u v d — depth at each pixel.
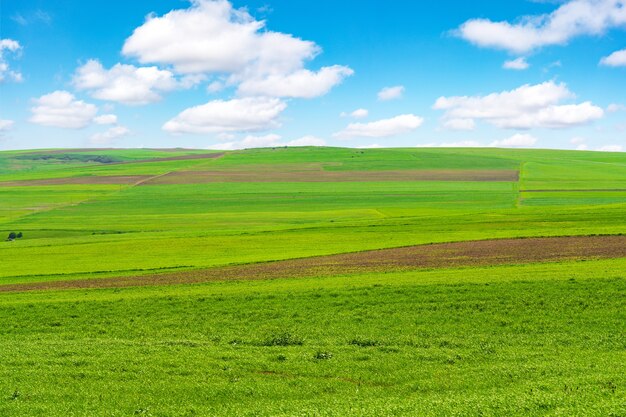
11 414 24.38
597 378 25.59
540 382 25.69
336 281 53.34
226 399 26.22
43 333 40.69
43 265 76.81
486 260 62.69
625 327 37.22
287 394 26.73
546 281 47.56
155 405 25.47
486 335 36.97
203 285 56.16
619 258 59.06
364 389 27.17
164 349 34.78
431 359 32.00
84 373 29.78
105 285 59.16
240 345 36.00
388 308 43.59
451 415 20.97
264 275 60.44
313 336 38.06
